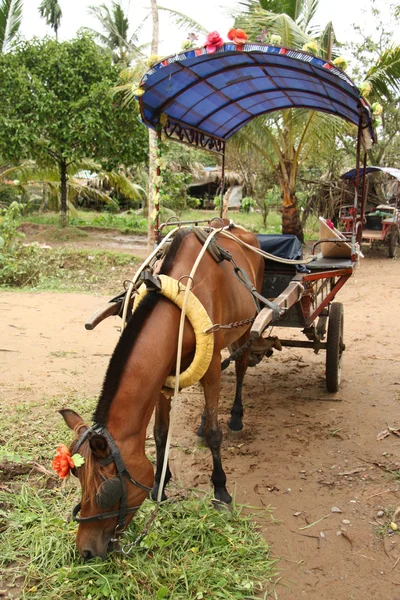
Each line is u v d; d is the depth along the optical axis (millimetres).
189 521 3236
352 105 4715
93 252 13578
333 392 5680
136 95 4238
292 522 3465
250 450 4422
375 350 7219
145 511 3330
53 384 5617
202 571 2852
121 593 2689
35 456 4086
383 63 12133
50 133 16172
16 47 15945
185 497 3643
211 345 3086
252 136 12617
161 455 3582
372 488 3854
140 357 2758
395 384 5934
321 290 5832
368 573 3014
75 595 2697
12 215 11312
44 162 18406
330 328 5488
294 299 4156
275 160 15016
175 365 3154
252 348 4559
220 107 5375
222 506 3455
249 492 3797
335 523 3455
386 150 18094
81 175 29688
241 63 4375
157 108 4789
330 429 4812
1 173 21500
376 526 3426
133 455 2596
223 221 4688
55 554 2979
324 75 4152
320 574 3004
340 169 16984
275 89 5152
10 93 15250
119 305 3604
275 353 7148
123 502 2502
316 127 12156
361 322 8672
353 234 5191
